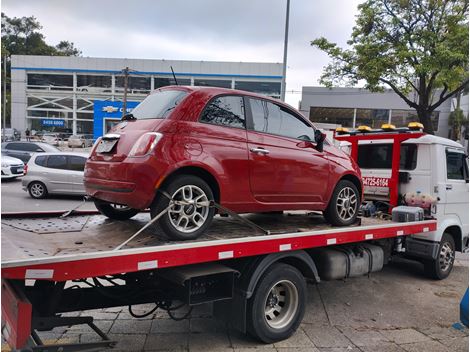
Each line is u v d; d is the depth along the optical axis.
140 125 4.03
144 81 45.56
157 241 3.76
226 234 4.31
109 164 3.91
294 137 4.94
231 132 4.25
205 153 3.96
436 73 16.72
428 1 16.05
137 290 4.09
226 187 4.10
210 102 4.18
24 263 2.78
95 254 3.06
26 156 19.06
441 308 5.68
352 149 7.59
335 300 5.82
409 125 6.70
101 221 4.87
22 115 47.25
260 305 4.12
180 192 3.81
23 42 73.56
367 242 5.92
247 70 43.53
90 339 4.21
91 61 45.84
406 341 4.56
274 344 4.30
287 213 6.29
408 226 5.96
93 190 4.18
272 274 4.20
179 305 4.55
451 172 7.11
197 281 3.78
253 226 4.30
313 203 5.01
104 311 5.03
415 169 6.96
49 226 4.46
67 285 4.07
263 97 4.72
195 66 44.12
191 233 3.85
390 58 16.72
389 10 16.84
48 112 47.41
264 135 4.56
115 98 46.34
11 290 3.06
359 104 41.88
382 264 5.79
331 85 18.39
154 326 4.63
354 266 5.32
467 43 15.22
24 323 2.92
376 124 42.09
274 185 4.53
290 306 4.47
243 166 4.24
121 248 3.44
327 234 4.74
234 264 4.17
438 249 6.75
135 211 5.11
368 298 5.97
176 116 3.92
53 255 3.07
